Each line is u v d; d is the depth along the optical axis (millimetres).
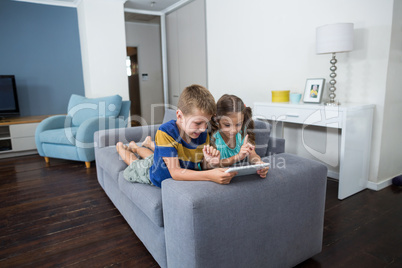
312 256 1376
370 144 2203
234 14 3406
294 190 1138
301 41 2652
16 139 3600
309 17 2551
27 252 1479
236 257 1022
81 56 4531
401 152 2438
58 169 3029
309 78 2607
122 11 4293
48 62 4309
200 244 932
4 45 3980
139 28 5770
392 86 2154
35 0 4105
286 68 2844
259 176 1082
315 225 1256
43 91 4316
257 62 3184
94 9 4055
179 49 4680
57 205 2078
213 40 3830
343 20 2295
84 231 1685
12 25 4008
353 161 2076
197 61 4246
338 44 2062
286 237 1157
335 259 1356
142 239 1424
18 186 2514
